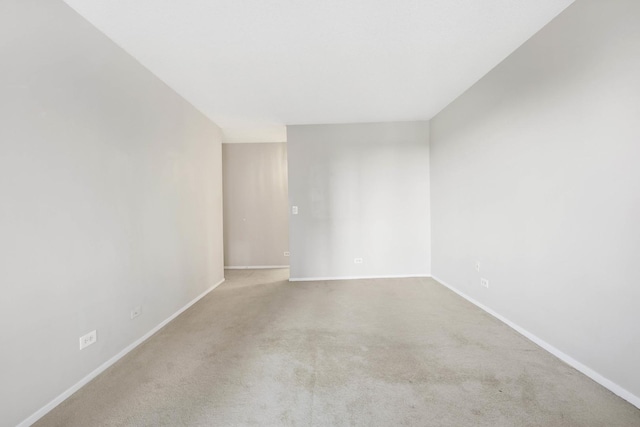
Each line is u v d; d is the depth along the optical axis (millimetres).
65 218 1838
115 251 2283
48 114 1729
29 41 1616
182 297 3371
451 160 3934
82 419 1624
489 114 3018
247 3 1904
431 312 3191
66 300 1837
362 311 3277
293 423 1569
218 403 1743
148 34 2219
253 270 5750
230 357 2289
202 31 2203
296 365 2154
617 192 1726
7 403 1502
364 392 1822
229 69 2826
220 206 4680
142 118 2670
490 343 2445
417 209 4777
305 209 4801
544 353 2266
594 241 1880
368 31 2264
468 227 3516
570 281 2072
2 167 1482
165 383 1954
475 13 2074
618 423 1521
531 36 2385
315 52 2559
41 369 1669
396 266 4805
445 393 1795
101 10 1930
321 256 4812
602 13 1784
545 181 2283
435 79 3186
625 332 1700
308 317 3137
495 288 2996
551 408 1644
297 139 4762
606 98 1775
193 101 3604
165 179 3051
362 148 4762
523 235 2549
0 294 1473
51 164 1746
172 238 3170
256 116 4297
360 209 4785
